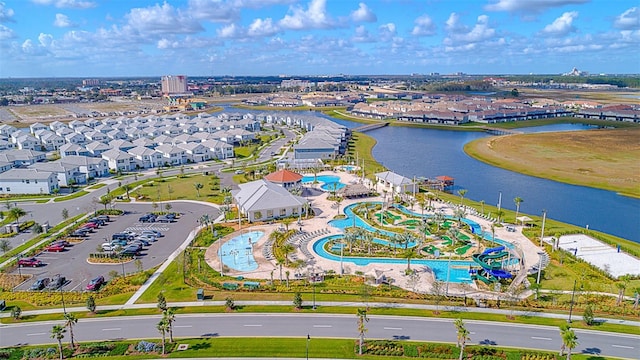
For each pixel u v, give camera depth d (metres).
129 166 195.12
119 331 70.62
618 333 69.62
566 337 58.56
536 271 93.44
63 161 176.25
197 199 146.38
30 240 109.75
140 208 137.12
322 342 67.00
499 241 110.25
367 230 116.06
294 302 77.00
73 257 100.56
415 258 100.31
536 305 78.69
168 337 68.50
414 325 72.12
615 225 130.75
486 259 94.56
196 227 119.94
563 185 175.62
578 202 153.38
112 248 102.75
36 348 65.38
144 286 86.31
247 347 65.62
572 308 77.56
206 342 66.94
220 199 145.88
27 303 80.12
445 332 70.00
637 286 86.81
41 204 142.25
